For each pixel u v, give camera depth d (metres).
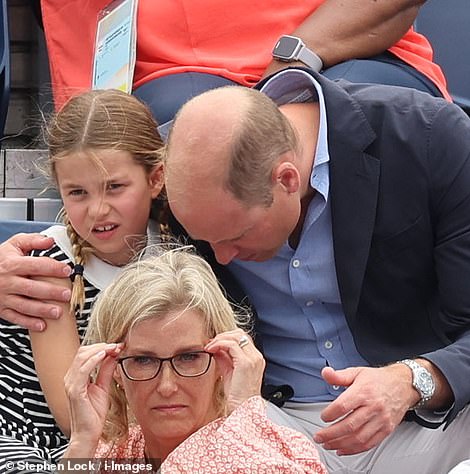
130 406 8.89
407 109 10.30
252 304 10.57
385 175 10.14
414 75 13.30
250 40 13.53
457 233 10.16
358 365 10.60
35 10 16.67
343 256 10.12
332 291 10.36
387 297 10.37
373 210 10.09
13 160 14.43
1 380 10.16
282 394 10.63
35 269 10.20
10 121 17.20
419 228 10.20
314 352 10.63
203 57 13.35
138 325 8.72
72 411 8.55
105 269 10.48
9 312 10.18
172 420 8.73
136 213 10.38
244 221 9.34
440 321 10.38
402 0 13.10
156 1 13.41
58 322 10.20
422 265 10.33
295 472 8.34
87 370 8.55
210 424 8.65
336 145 10.09
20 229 11.64
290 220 9.59
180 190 9.32
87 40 14.29
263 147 9.29
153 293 8.74
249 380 8.70
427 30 15.88
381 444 10.41
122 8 13.35
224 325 9.03
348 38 13.06
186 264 9.10
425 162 10.12
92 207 10.27
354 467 10.43
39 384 10.20
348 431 9.21
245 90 9.64
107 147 10.23
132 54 12.88
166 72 13.22
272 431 8.60
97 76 13.41
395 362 10.09
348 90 10.63
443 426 10.13
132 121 10.40
